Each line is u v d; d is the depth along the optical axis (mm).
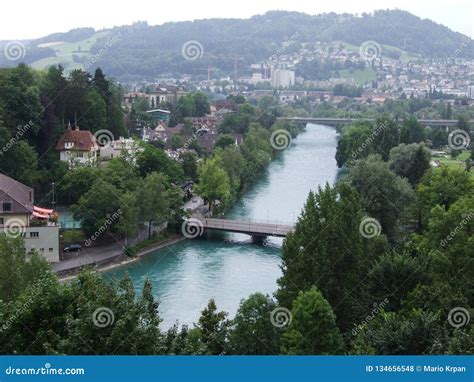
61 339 39750
